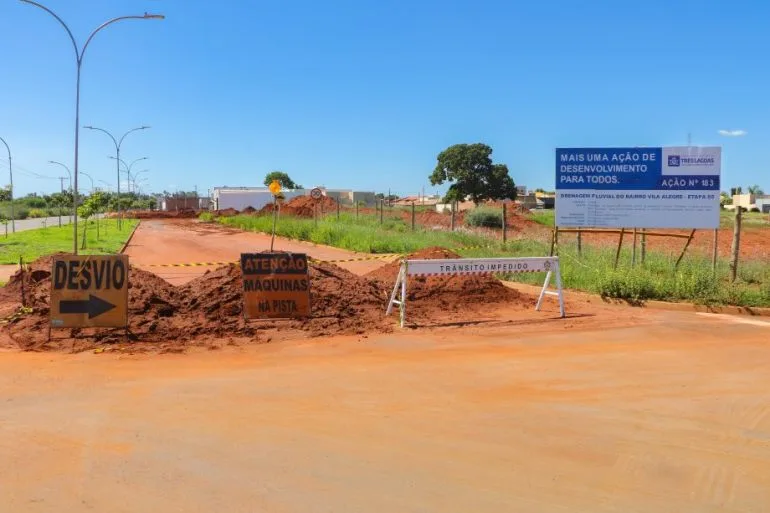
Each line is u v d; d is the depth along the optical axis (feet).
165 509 14.20
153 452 17.60
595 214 52.70
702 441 18.66
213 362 28.45
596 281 49.06
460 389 24.07
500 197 262.06
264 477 15.96
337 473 16.24
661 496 15.08
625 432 19.40
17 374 25.96
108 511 14.08
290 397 22.94
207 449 17.83
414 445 18.25
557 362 28.48
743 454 17.67
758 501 14.85
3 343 31.73
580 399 22.88
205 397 22.93
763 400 22.81
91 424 19.90
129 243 120.57
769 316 40.81
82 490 15.14
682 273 47.96
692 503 14.74
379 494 15.05
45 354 29.58
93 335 32.91
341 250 99.14
